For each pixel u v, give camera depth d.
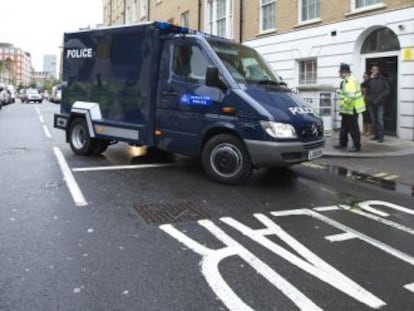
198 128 7.93
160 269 4.29
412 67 12.45
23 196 6.77
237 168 7.64
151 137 8.62
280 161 7.23
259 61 8.80
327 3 15.11
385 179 8.36
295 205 6.59
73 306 3.60
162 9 29.23
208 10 23.11
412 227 5.71
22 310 3.53
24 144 12.52
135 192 7.13
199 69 7.94
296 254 4.73
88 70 9.92
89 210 6.12
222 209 6.29
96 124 9.75
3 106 40.59
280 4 17.33
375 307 3.66
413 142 12.27
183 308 3.59
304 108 7.95
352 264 4.50
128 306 3.61
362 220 5.95
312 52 15.84
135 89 8.84
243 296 3.79
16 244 4.85
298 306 3.65
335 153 10.57
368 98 12.55
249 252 4.74
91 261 4.45
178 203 6.55
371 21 13.53
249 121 7.32
